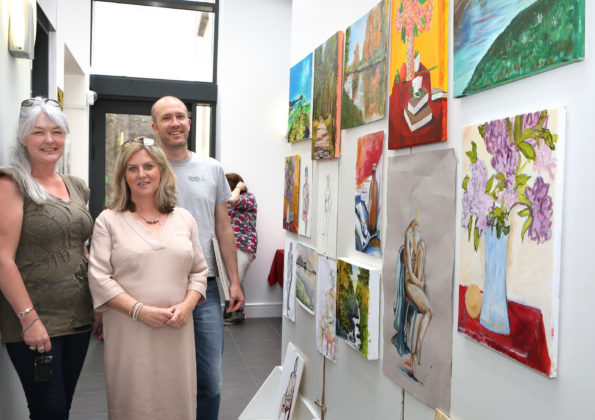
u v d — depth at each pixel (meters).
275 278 5.79
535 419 1.34
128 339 2.04
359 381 2.42
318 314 2.87
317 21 3.02
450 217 1.71
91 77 5.66
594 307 1.16
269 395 3.46
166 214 2.19
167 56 6.48
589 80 1.18
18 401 2.37
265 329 5.38
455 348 1.69
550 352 1.27
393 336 2.09
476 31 1.54
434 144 1.82
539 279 1.30
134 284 2.04
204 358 2.56
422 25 1.85
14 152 1.92
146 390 2.05
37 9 2.96
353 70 2.45
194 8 5.99
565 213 1.25
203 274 2.25
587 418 1.18
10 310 1.91
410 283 1.96
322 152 2.79
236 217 5.51
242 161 5.85
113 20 6.22
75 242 2.00
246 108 5.85
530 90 1.36
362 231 2.37
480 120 1.57
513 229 1.39
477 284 1.55
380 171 2.20
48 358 1.88
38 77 3.37
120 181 2.12
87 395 3.53
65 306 1.96
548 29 1.27
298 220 3.28
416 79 1.89
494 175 1.47
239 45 5.82
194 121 6.09
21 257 1.88
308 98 3.08
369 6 2.36
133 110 5.99
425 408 1.88
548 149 1.27
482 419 1.55
